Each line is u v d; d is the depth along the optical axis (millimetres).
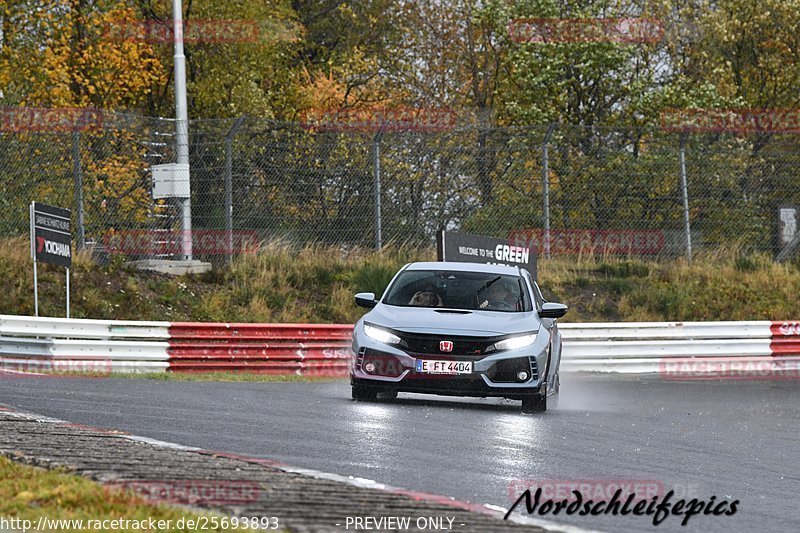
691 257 85750
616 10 107375
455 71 120688
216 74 106375
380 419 32938
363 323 38281
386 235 78562
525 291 41219
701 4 114125
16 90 90938
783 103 112062
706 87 102562
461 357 36625
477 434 30562
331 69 120062
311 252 78000
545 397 37938
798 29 110375
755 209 86375
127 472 20000
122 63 93312
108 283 70062
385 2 134750
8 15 90125
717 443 32625
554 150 82875
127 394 37094
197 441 26438
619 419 37875
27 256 70000
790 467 28484
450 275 41500
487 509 19828
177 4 75000
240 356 59562
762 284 84000
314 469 23297
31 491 17891
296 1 139000
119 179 73688
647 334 69625
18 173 72750
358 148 77875
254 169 76375
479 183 79688
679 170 84375
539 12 104875
